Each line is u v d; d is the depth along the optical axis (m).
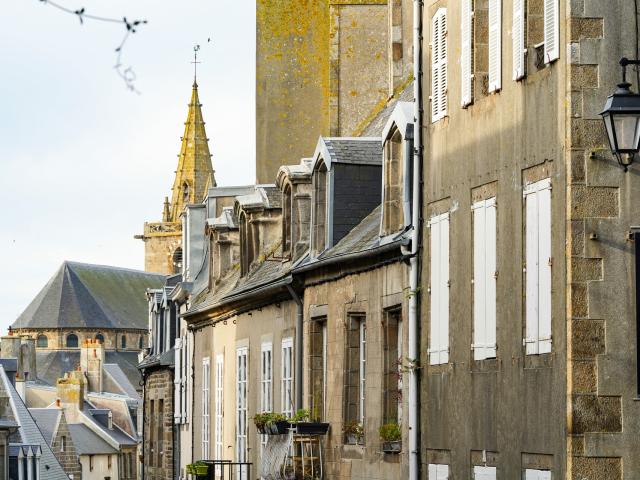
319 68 47.75
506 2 26.97
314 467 36.88
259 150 48.00
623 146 21.53
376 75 45.81
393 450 32.62
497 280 27.12
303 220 41.62
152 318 73.56
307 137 47.75
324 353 38.22
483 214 27.98
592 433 23.81
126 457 165.00
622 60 22.30
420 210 31.45
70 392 162.38
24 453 108.19
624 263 24.02
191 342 58.97
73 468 145.25
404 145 32.38
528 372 25.58
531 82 25.80
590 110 24.09
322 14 47.91
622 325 23.95
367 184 37.91
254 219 47.69
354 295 35.34
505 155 26.97
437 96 30.78
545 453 24.78
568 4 24.20
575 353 23.88
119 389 187.75
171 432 66.38
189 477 58.28
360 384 35.47
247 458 46.50
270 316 43.81
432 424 30.55
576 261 23.95
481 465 27.77
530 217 25.73
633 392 23.88
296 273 38.84
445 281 29.98
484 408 27.67
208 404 53.81
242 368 47.69
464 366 28.77
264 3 48.00
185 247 64.94
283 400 41.62
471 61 28.75
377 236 34.03
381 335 33.53
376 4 45.97
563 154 24.31
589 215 24.03
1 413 96.06
